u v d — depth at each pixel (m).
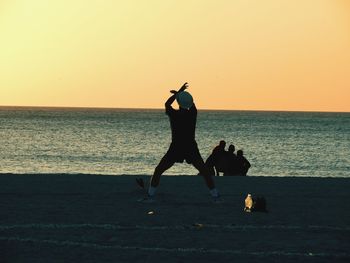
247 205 15.77
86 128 147.25
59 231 13.02
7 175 24.22
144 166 58.09
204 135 123.00
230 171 26.78
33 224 13.69
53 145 86.50
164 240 12.30
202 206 16.50
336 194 19.31
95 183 21.45
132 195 18.45
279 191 19.94
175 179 23.28
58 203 16.77
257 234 12.98
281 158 71.81
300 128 170.75
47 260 10.60
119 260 10.67
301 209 16.27
